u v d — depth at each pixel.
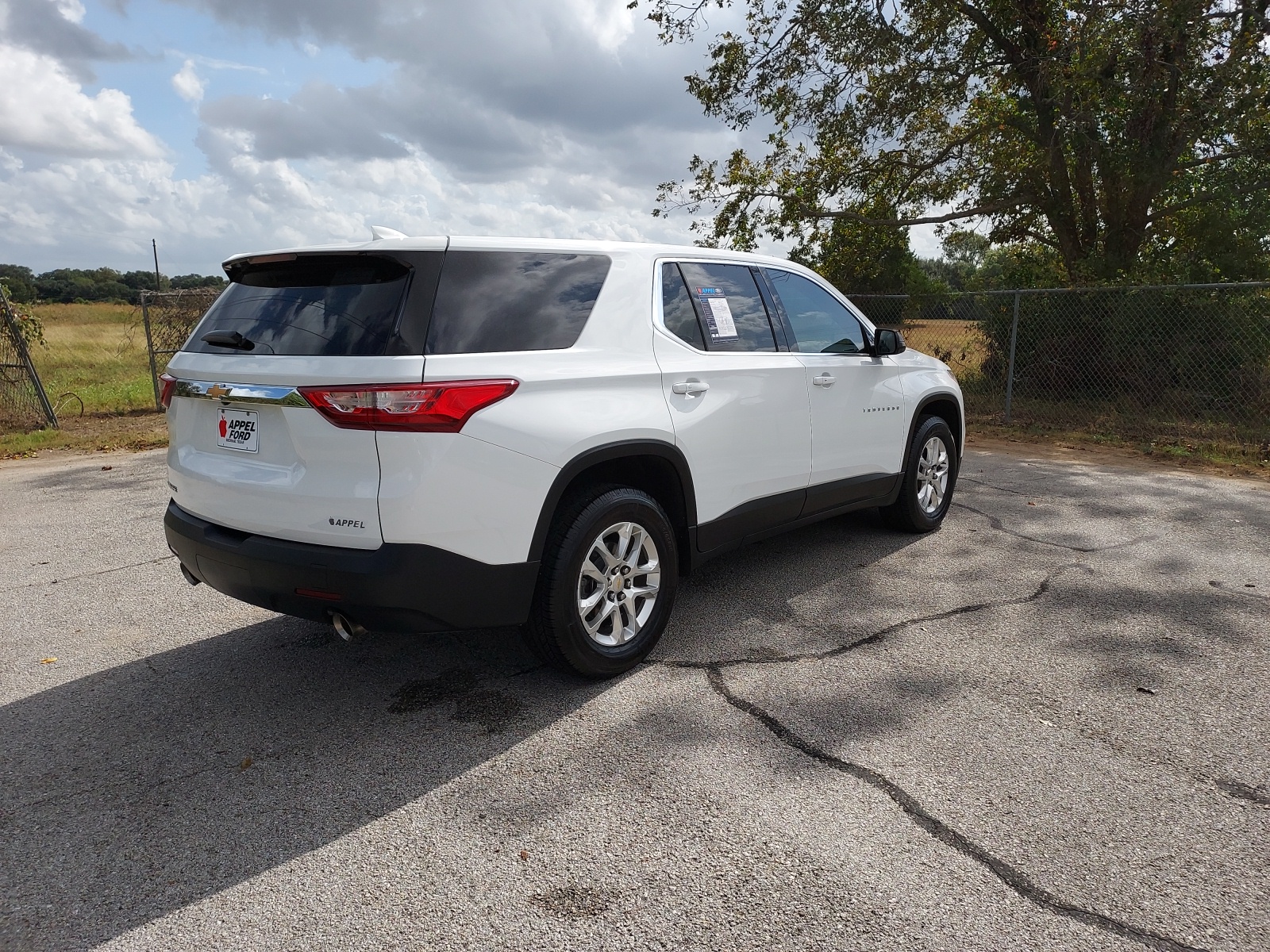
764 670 3.49
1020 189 14.05
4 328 10.98
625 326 3.46
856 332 4.88
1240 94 11.27
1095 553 5.11
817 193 14.58
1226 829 2.41
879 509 5.61
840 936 2.00
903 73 13.02
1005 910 2.09
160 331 12.88
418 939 2.02
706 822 2.46
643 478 3.72
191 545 3.15
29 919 2.10
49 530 5.89
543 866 2.28
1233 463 8.70
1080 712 3.12
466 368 2.82
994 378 12.79
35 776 2.76
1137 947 1.96
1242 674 3.42
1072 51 11.50
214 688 3.40
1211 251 12.34
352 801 2.60
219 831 2.46
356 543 2.74
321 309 2.93
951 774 2.71
